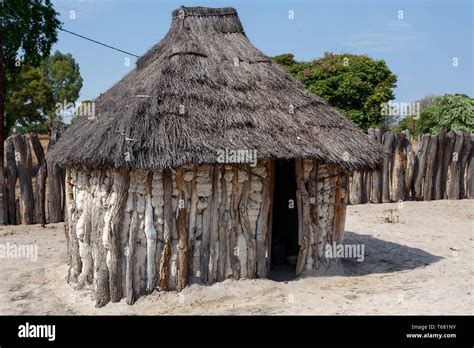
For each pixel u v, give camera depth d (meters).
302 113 9.56
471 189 19.36
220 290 8.54
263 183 8.97
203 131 8.42
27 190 15.65
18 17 16.41
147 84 9.16
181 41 9.88
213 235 8.68
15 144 15.64
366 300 8.47
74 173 9.80
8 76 18.53
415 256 11.55
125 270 8.38
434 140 18.91
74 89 40.91
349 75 24.53
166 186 8.35
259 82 9.74
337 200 9.80
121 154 7.76
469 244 12.91
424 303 8.33
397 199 18.75
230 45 10.30
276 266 10.41
